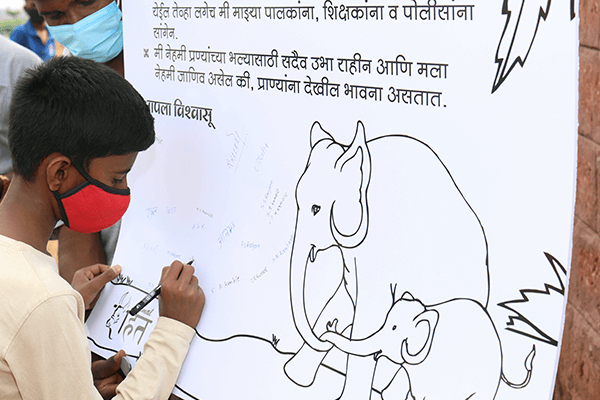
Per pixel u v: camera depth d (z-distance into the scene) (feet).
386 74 3.18
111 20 5.45
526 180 2.64
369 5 3.22
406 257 3.16
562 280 2.54
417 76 3.03
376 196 3.30
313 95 3.61
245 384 3.91
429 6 2.94
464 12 2.80
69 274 5.65
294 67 3.70
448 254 2.97
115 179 3.46
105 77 3.29
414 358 3.12
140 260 4.87
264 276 3.95
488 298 2.81
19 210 3.22
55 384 2.98
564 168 2.50
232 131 4.20
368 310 3.35
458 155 2.89
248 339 3.97
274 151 3.91
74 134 3.11
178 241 4.59
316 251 3.65
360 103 3.34
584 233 2.90
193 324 4.19
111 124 3.19
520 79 2.62
